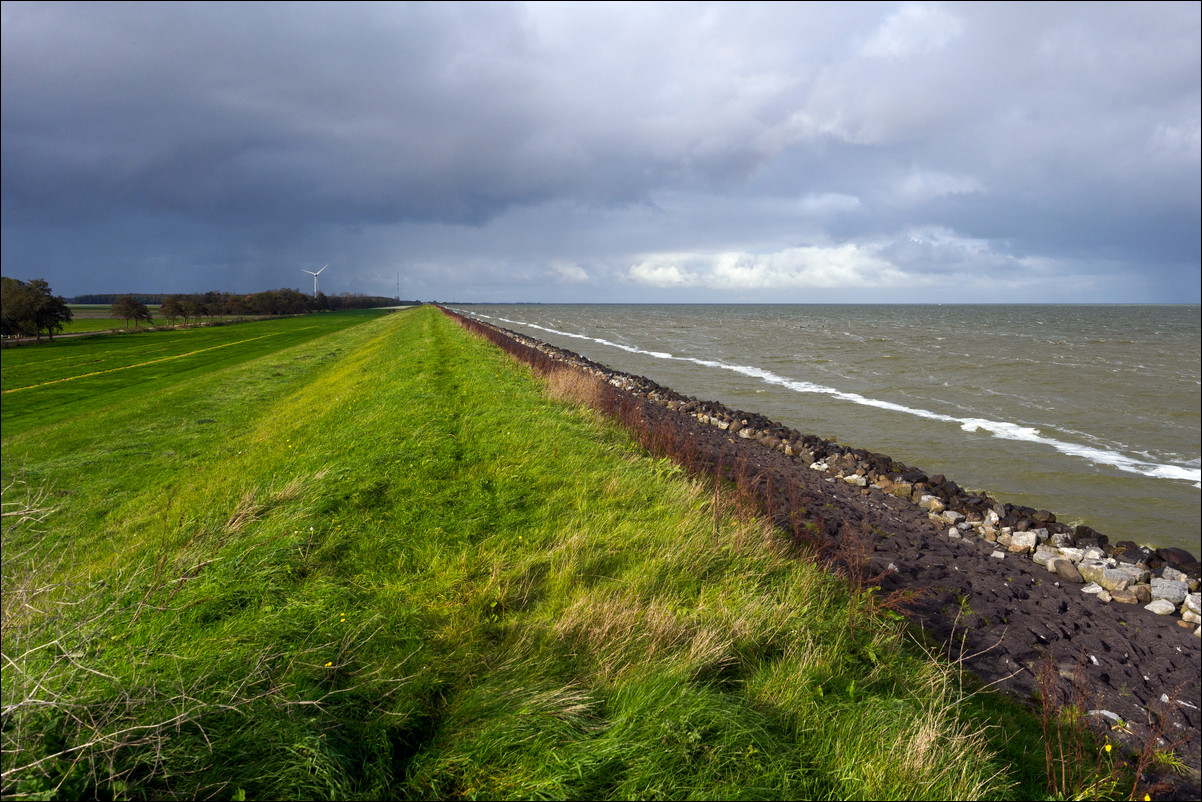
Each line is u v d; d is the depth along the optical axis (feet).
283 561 16.25
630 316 469.98
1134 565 26.00
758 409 74.18
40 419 73.00
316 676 10.91
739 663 12.26
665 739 9.41
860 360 129.59
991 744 11.42
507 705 10.32
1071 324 351.05
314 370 93.40
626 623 12.91
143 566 16.74
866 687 11.94
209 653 11.13
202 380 89.25
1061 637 18.76
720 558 17.26
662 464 28.25
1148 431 63.98
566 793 8.45
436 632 13.07
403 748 10.00
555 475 24.44
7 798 7.48
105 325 307.37
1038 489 45.16
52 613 10.69
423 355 72.28
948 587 21.43
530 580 15.96
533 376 55.11
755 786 8.79
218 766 8.52
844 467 42.34
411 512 20.29
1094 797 10.28
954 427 64.54
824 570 17.99
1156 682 16.52
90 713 8.75
